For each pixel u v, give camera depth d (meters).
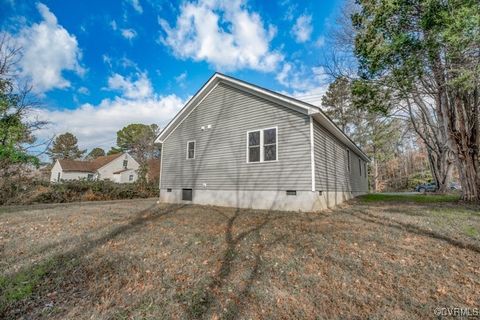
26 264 3.58
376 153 30.00
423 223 5.54
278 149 8.77
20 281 3.01
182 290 2.75
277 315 2.26
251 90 9.59
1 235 5.27
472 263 3.32
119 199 15.82
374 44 8.49
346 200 12.39
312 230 5.18
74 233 5.39
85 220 6.89
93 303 2.51
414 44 7.65
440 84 9.10
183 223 6.30
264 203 8.86
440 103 10.77
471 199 9.61
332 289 2.71
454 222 5.57
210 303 2.47
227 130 10.34
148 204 11.36
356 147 14.55
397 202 10.66
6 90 11.80
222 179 10.23
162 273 3.21
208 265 3.43
